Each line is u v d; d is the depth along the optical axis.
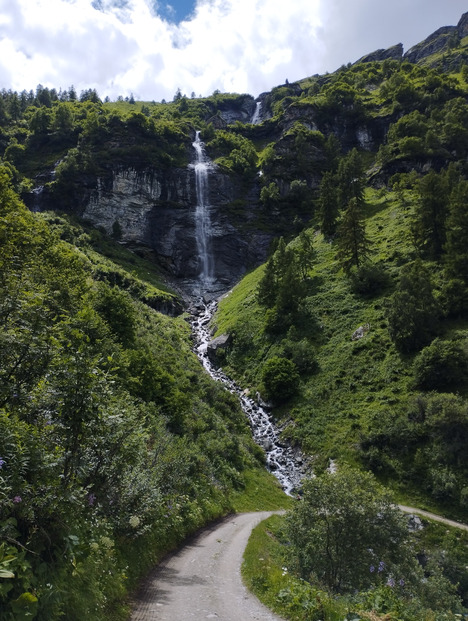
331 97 140.38
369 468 37.59
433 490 34.06
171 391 30.91
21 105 147.75
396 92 134.25
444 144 105.06
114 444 10.23
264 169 117.75
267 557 15.96
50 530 6.35
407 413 39.84
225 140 133.88
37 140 118.00
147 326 52.69
